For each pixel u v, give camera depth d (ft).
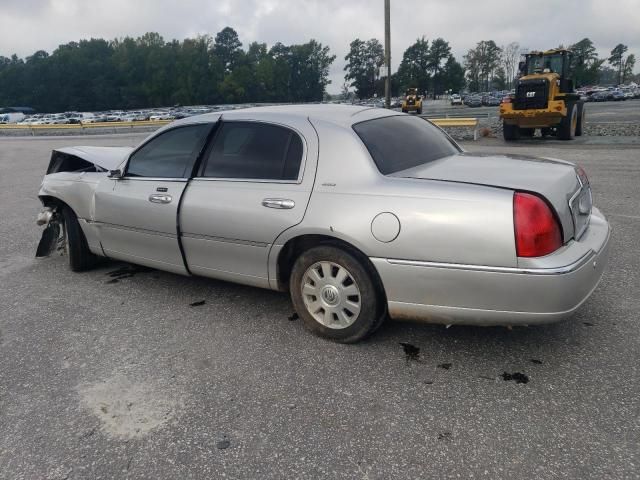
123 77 428.56
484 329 11.86
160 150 13.98
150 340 12.01
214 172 12.74
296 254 11.91
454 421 8.72
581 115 58.75
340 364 10.63
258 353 11.21
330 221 10.57
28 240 21.52
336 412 9.09
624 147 45.29
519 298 9.22
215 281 15.67
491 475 7.52
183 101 411.13
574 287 9.20
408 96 150.41
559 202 9.59
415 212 9.80
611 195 25.50
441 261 9.62
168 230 13.39
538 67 58.80
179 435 8.68
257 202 11.68
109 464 8.09
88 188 15.56
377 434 8.49
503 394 9.40
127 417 9.21
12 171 47.55
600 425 8.45
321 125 11.50
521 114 54.49
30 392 10.08
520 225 9.06
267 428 8.75
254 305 13.75
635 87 236.84
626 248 17.11
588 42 369.71
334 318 11.38
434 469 7.68
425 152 12.19
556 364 10.29
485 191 9.48
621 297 13.21
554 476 7.44
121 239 14.93
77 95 427.33
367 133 11.39
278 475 7.72
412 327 12.10
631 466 7.55
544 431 8.38
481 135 64.03
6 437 8.79
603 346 10.87
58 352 11.62
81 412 9.39
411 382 9.90
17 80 428.15
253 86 437.58
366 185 10.48
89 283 15.94
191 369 10.68
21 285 16.02
